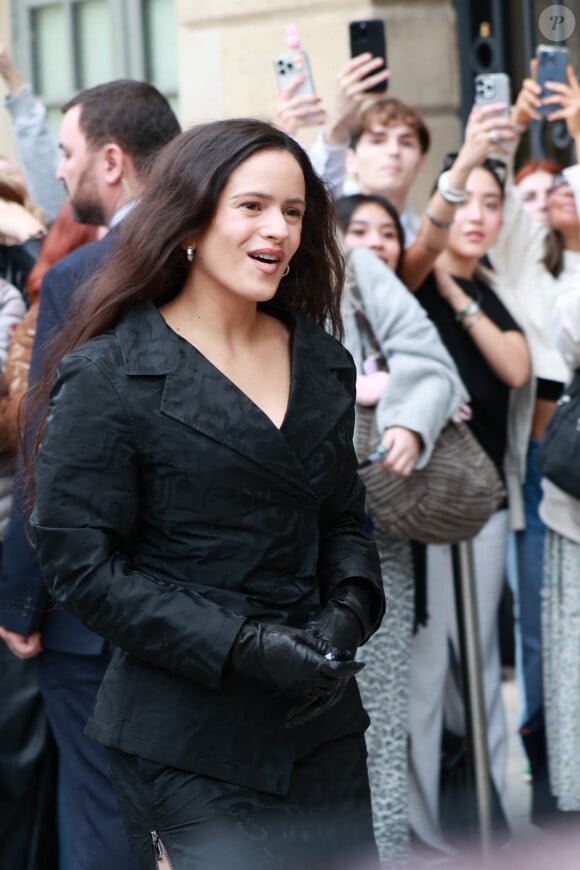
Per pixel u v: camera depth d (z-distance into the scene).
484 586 12.83
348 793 7.23
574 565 11.54
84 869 10.19
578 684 11.55
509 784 13.90
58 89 22.08
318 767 7.14
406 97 17.70
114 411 6.88
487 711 12.80
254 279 6.99
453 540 11.20
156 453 6.88
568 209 12.96
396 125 13.45
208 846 6.83
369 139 13.52
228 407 6.91
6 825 11.04
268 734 6.95
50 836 11.23
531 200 15.23
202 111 19.20
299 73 12.77
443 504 11.03
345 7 17.86
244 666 6.75
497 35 17.67
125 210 9.45
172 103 20.94
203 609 6.78
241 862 6.81
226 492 6.88
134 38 21.08
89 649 10.03
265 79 18.64
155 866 7.09
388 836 11.37
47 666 10.27
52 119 22.23
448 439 11.27
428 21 17.80
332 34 18.00
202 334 7.19
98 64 21.62
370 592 7.41
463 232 12.59
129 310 7.20
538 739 13.11
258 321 7.45
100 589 6.83
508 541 13.90
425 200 17.84
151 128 10.11
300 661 6.72
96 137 10.07
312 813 7.07
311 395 7.22
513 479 12.96
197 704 6.92
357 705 7.40
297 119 12.75
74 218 10.42
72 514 6.89
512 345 12.47
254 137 7.04
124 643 6.88
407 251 12.24
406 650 11.52
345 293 11.33
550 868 3.46
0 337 11.65
